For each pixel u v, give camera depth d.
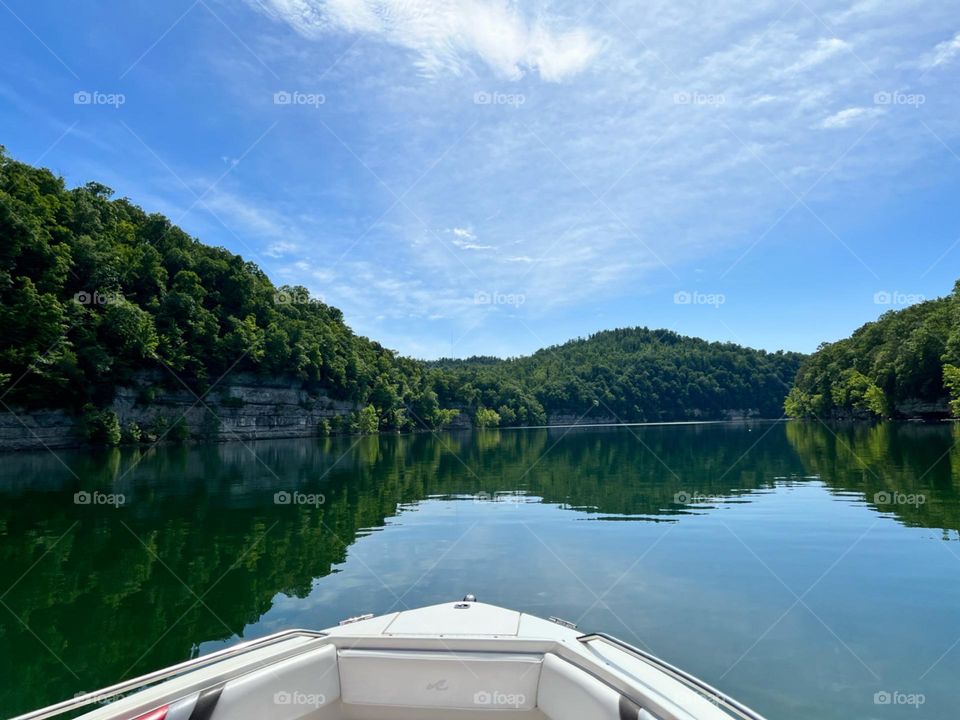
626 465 38.97
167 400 76.31
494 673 4.92
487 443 79.62
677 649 8.22
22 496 25.36
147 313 73.44
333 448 66.81
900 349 89.81
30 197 68.31
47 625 9.65
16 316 55.03
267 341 95.88
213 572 12.76
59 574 12.74
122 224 90.12
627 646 5.16
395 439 97.50
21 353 54.78
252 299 103.12
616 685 4.39
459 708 4.92
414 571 12.57
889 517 17.58
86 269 69.75
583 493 25.12
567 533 16.34
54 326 57.94
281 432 99.25
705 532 16.11
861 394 100.50
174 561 13.76
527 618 5.95
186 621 9.78
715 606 9.99
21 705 7.07
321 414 111.19
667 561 13.03
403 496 25.05
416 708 4.96
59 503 23.23
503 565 12.91
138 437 68.56
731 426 138.75
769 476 29.39
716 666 7.67
